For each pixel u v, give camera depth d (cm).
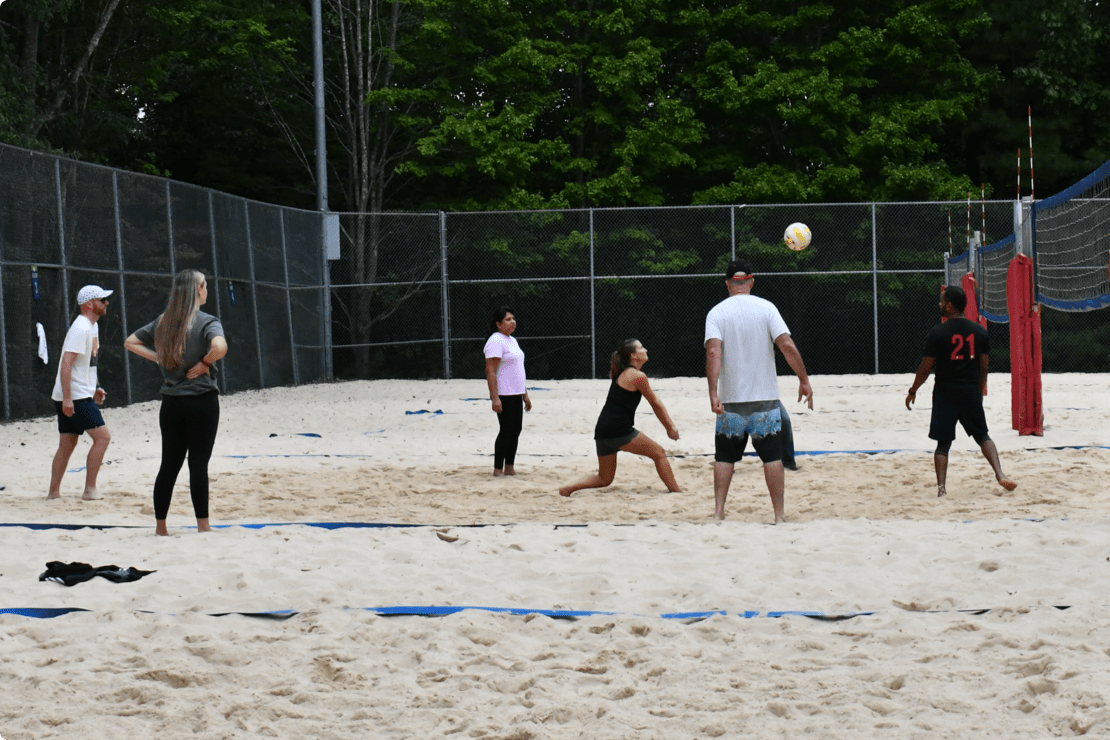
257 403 1828
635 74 2741
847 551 594
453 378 2405
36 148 2133
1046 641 418
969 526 664
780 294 2455
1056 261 1717
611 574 559
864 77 2867
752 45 2962
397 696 387
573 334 2400
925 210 2425
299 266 2302
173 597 520
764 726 351
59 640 447
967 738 337
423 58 2788
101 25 2331
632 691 386
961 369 827
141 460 1092
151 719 367
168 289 1856
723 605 493
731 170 2944
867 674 393
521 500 866
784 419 964
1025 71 2858
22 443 1234
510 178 2759
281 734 356
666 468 888
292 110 3000
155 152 3111
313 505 836
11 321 1473
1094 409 1481
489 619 475
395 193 2922
